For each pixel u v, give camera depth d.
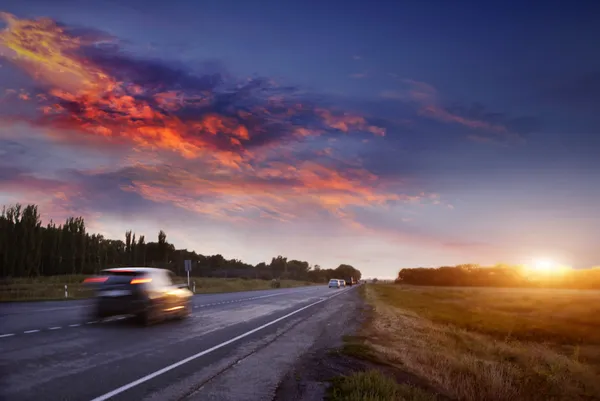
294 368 8.75
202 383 7.24
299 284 103.44
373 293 52.56
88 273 68.75
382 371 9.05
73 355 8.97
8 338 10.73
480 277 144.88
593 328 26.44
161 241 89.88
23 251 56.16
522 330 25.31
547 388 10.01
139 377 7.39
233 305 25.42
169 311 15.41
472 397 7.90
